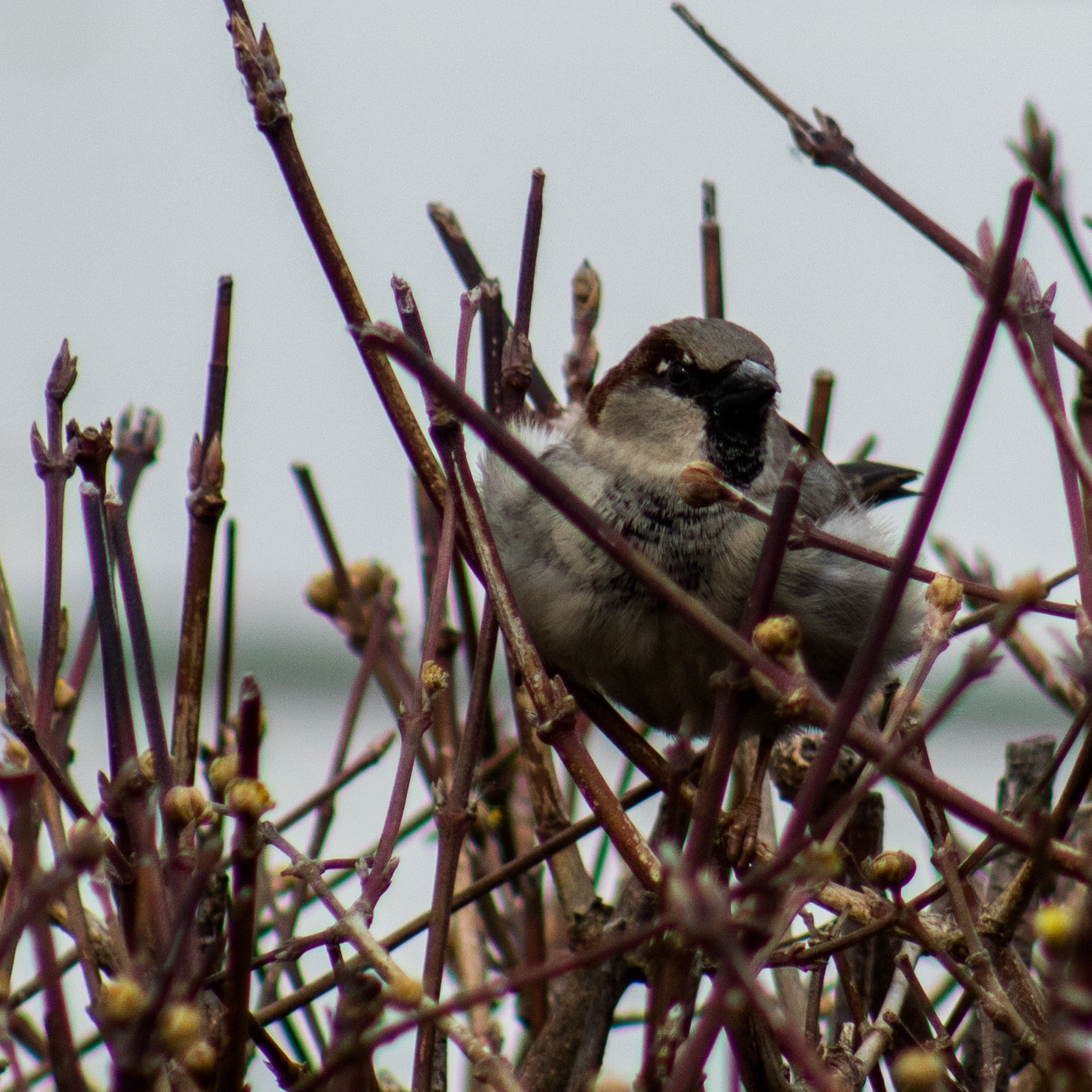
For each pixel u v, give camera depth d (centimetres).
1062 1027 236
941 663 718
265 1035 361
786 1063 405
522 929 598
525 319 494
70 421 394
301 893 499
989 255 313
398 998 282
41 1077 427
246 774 267
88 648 451
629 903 512
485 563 413
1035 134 424
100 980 349
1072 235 424
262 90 451
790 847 263
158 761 359
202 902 391
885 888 365
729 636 295
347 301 462
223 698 522
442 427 429
